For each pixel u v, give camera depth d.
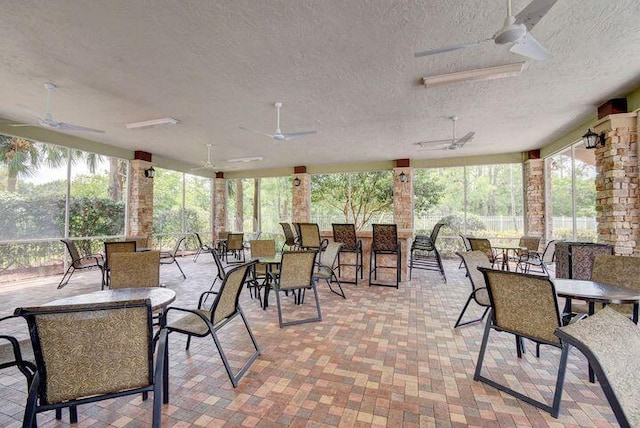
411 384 2.18
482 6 2.30
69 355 1.35
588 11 2.35
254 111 4.63
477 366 2.23
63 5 2.28
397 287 5.03
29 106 4.43
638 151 3.90
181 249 9.24
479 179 8.18
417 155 8.08
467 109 4.56
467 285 5.24
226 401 1.98
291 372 2.35
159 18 2.44
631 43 2.82
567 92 3.95
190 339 2.92
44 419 1.80
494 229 7.96
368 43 2.80
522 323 2.05
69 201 6.29
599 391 2.09
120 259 2.71
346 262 5.90
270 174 10.31
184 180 9.43
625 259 2.68
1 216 5.30
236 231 10.84
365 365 2.45
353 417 1.83
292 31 2.62
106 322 1.39
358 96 4.05
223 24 2.52
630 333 1.21
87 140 6.49
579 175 5.71
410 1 2.25
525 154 7.52
